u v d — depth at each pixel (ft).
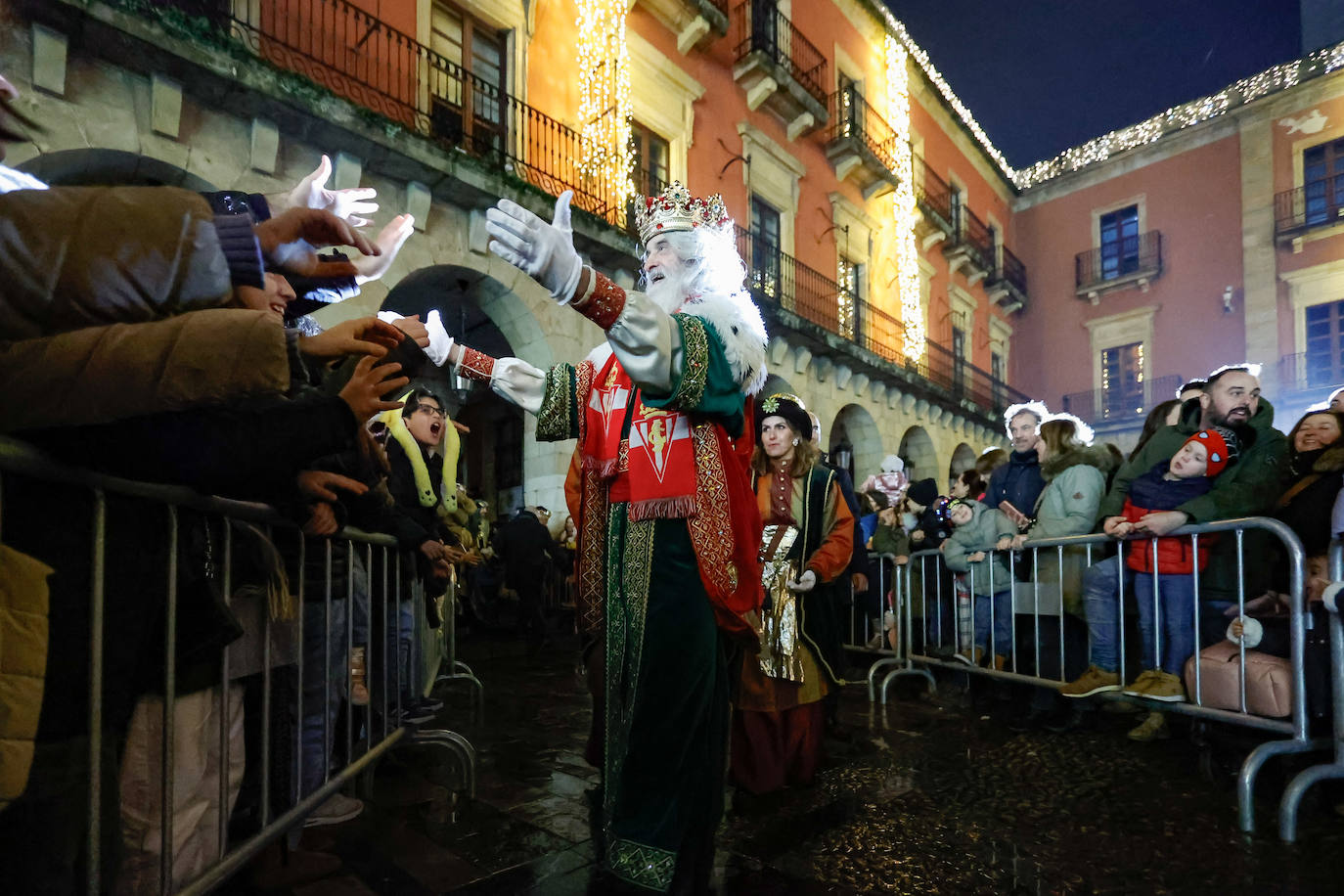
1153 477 11.79
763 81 45.32
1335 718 7.79
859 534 14.58
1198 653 10.29
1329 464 9.87
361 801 8.48
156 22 19.02
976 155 75.15
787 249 48.42
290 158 23.02
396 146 24.61
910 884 6.64
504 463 41.73
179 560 4.56
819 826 8.08
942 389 60.13
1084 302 78.23
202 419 4.07
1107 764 10.32
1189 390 13.80
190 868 4.99
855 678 17.78
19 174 4.06
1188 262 71.46
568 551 30.07
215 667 5.13
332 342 4.77
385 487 8.38
